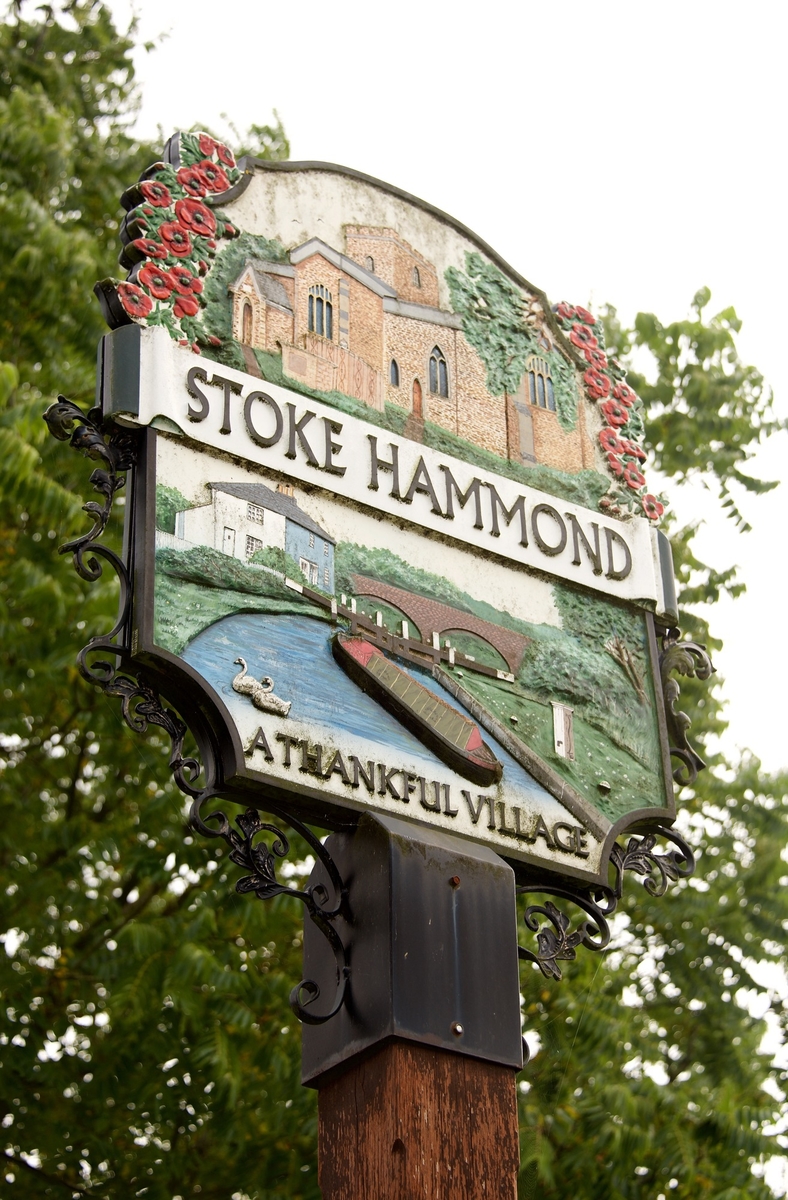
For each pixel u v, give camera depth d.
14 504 10.54
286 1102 9.87
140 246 5.25
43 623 10.58
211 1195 9.96
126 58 14.38
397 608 5.25
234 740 4.65
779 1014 12.63
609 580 5.93
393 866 4.67
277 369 5.36
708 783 12.80
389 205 6.01
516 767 5.28
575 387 6.26
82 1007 10.88
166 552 4.80
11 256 10.89
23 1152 10.13
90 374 11.24
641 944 12.68
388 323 5.79
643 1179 10.18
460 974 4.65
